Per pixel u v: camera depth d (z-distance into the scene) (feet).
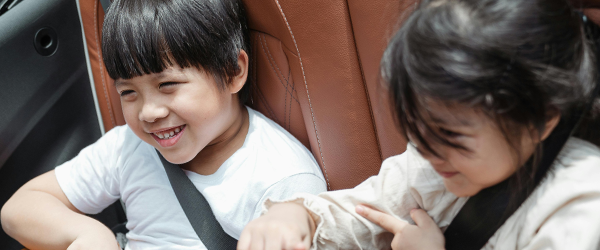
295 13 2.56
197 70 2.47
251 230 1.90
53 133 3.56
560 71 1.42
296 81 2.74
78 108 3.67
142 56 2.38
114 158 3.09
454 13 1.41
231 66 2.63
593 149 1.77
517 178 1.71
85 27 3.31
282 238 1.83
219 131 2.66
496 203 1.88
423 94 1.41
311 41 2.57
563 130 1.69
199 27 2.48
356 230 2.18
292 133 3.00
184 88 2.44
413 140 1.59
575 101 1.48
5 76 3.24
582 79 1.49
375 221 2.15
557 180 1.71
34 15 3.35
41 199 3.01
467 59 1.35
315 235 2.05
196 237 2.81
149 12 2.43
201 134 2.56
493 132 1.44
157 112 2.42
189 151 2.58
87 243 2.70
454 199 2.05
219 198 2.73
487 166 1.52
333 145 2.73
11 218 2.98
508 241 1.84
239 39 2.69
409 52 1.44
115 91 3.41
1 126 3.27
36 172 3.51
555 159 1.76
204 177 2.81
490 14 1.38
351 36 2.48
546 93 1.40
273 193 2.64
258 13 2.71
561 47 1.43
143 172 2.98
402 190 2.17
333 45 2.52
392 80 1.51
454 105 1.39
